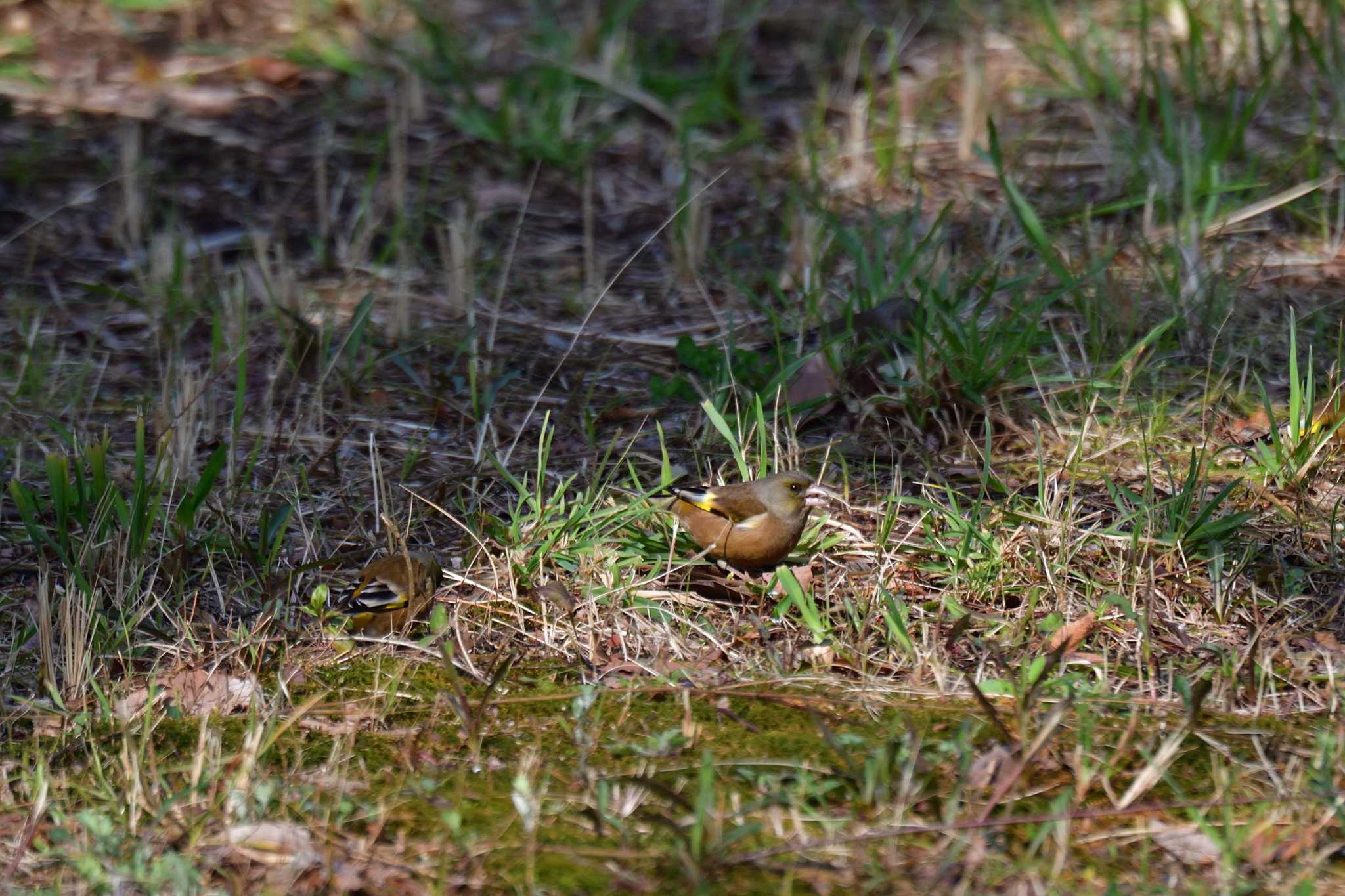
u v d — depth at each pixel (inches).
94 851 274.5
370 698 338.0
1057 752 308.8
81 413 482.6
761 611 376.5
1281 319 515.2
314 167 694.5
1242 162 634.8
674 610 374.9
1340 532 392.2
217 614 374.3
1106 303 513.3
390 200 660.1
